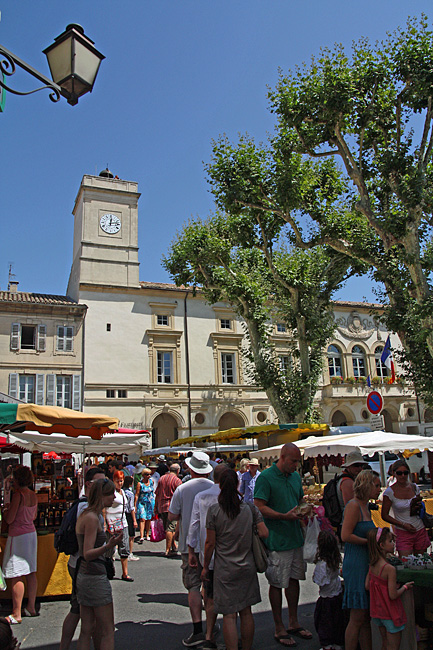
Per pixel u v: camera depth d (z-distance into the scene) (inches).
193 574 252.5
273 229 882.1
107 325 1273.4
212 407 1342.3
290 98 674.8
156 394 1280.8
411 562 206.7
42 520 358.9
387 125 664.4
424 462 932.0
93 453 685.9
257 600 205.2
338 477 308.2
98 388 1223.5
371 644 204.8
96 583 198.2
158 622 275.0
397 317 709.9
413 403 1578.5
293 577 241.8
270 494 244.8
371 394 499.8
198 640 243.0
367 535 199.9
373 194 719.7
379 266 759.7
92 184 1347.2
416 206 629.6
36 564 297.3
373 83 641.6
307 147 696.4
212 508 211.0
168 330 1332.4
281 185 743.7
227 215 1011.3
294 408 933.2
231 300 1015.6
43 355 1195.9
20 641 249.8
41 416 307.1
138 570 408.8
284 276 920.9
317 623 225.0
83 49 217.5
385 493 315.6
